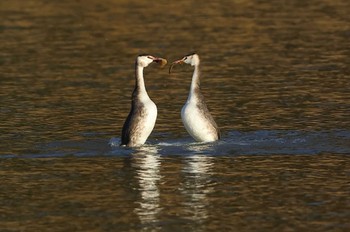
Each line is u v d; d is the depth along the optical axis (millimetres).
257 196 14484
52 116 20266
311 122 19359
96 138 18250
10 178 15617
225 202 14188
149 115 17406
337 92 22422
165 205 14078
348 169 15906
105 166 16234
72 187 15086
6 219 13539
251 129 18828
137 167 16156
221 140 17891
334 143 17625
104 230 12977
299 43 29203
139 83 17562
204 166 16188
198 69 17688
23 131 18906
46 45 29391
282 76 24516
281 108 20797
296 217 13453
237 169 15945
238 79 24219
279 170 15906
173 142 17812
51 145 17734
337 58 26844
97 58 27391
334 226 13047
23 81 24281
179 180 15344
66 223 13312
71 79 24547
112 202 14266
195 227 13070
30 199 14492
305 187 14930
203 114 17578
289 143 17641
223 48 28562
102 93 22766
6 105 21438
